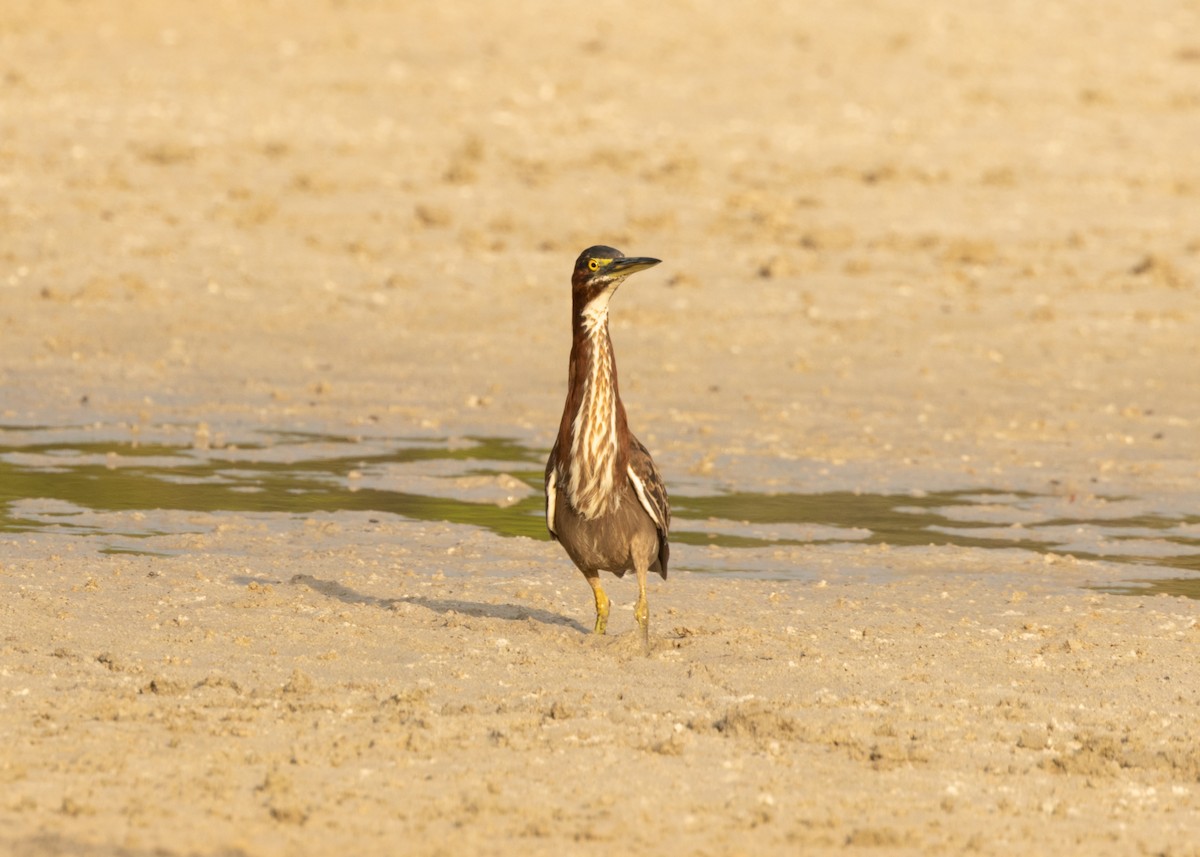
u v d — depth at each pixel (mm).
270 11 39031
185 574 12180
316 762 8086
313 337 22250
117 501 14703
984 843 7410
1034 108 35812
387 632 10633
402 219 27516
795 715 9164
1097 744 8711
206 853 6930
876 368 21344
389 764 8109
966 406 19656
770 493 15836
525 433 18234
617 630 11234
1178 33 41969
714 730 8875
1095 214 29297
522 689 9531
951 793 8047
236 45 36562
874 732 8922
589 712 9062
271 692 9242
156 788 7641
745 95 35562
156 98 32906
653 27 39969
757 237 27234
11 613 10664
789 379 20766
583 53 37719
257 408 18938
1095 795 8109
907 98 35969
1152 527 14883
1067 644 10812
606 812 7594
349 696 9242
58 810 7316
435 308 23641
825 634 11055
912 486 16219
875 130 33875
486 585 12266
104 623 10602
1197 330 23141
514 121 33094
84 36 36312
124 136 30578
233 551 13172
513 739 8508
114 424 17969
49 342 21359
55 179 28016
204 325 22469
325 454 16938
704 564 13320
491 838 7227
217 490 15258
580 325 10164
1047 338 22672
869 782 8164
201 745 8273
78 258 24859
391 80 34969
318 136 31516
